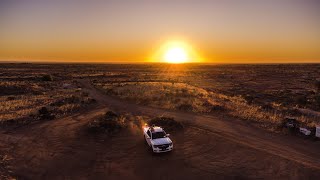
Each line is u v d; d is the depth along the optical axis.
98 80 93.00
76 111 37.25
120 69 183.50
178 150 21.84
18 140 24.56
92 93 57.50
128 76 114.31
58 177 17.75
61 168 19.05
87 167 19.17
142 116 34.03
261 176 17.30
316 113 36.75
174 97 47.81
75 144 23.56
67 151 22.00
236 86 81.12
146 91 55.75
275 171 17.91
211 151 21.50
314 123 29.45
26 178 17.56
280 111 37.72
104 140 24.48
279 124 28.58
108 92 56.84
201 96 49.78
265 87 79.94
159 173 18.09
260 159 19.75
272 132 26.38
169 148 21.05
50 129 28.00
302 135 25.17
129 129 27.70
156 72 152.50
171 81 90.50
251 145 22.62
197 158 20.20
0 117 32.09
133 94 51.97
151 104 42.16
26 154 21.34
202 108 37.62
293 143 23.19
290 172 17.73
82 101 43.69
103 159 20.44
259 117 32.03
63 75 112.44
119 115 34.00
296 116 34.62
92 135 25.70
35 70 150.00
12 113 34.97
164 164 19.36
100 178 17.61
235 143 23.09
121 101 46.25
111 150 22.17
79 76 108.69
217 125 29.02
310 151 21.33
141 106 41.12
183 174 17.84
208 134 25.72
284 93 63.44
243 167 18.56
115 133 26.31
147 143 23.05
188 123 29.86
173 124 28.06
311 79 109.00
